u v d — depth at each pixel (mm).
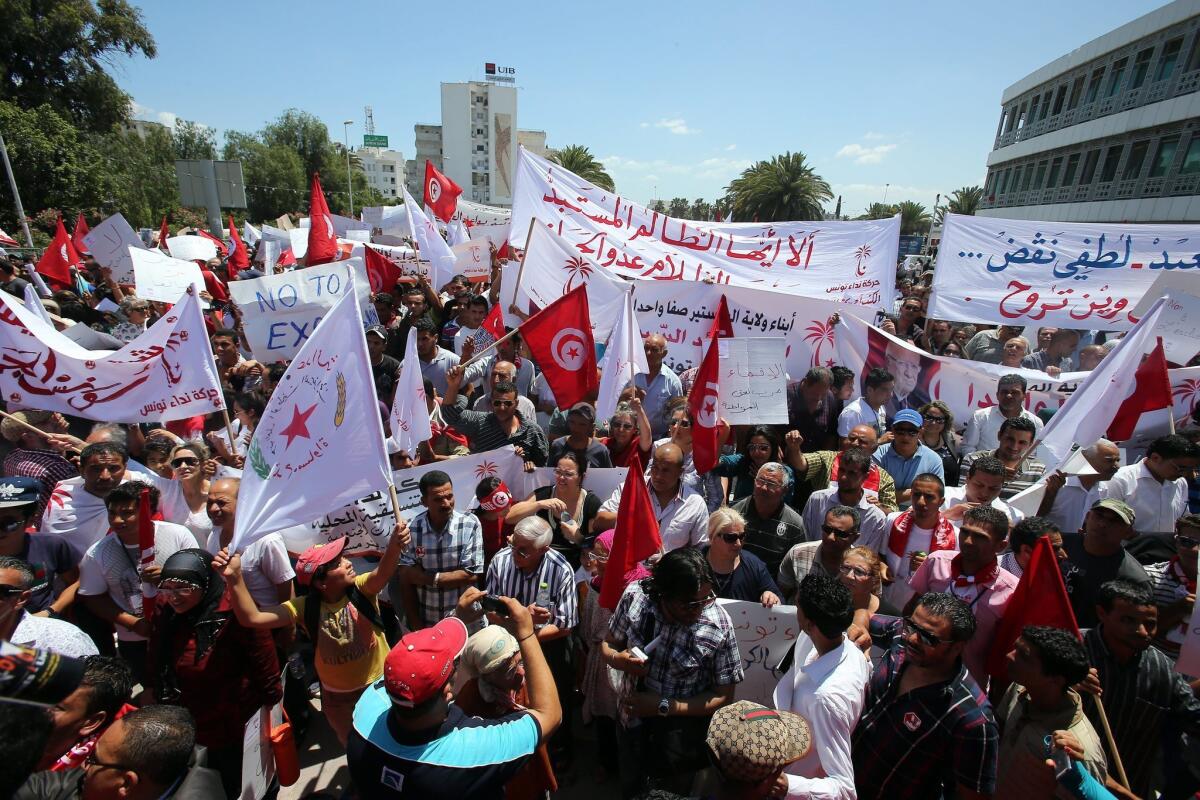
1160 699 3041
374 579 3486
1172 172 28219
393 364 7191
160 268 9125
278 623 3275
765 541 4559
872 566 3482
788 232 8766
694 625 3141
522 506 4602
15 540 3689
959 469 6160
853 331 7234
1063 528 4988
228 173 18469
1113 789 2629
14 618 2871
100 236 12312
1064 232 7824
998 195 45031
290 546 4492
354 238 22266
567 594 3744
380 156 152500
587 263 7020
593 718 4008
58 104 31344
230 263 16438
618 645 3277
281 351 6965
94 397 4645
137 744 2221
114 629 4043
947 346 9062
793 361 7559
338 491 3475
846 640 2898
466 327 8648
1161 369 4941
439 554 4023
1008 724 2896
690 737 3131
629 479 3348
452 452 5750
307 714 4246
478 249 12148
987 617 3400
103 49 32438
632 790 3328
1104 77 33125
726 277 8586
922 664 2645
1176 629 3793
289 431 3441
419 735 2244
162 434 5125
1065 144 36000
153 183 41531
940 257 8227
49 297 10914
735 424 5219
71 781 2361
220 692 3178
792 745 2182
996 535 3361
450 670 2260
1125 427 5129
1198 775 2977
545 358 5742
